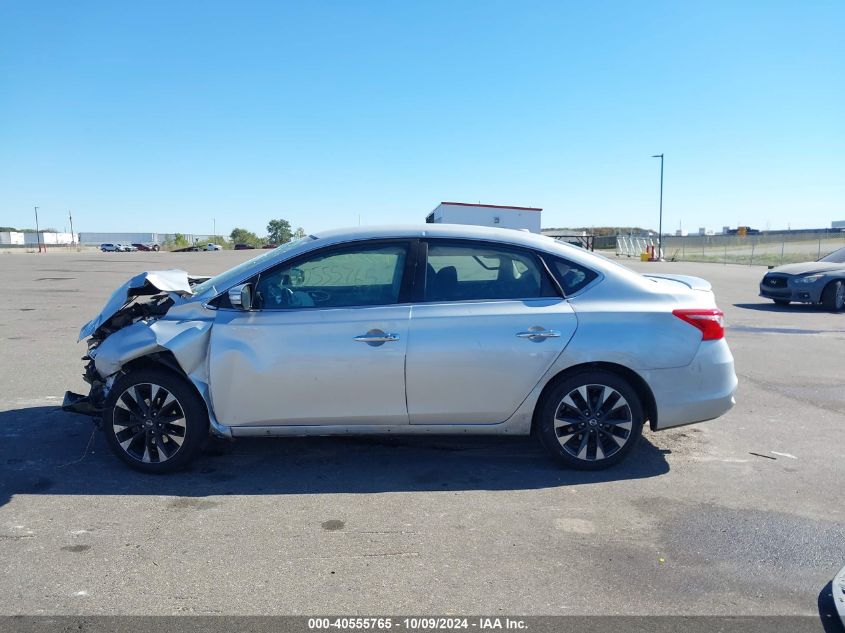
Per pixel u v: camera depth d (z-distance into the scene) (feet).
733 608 10.23
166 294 17.81
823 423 19.71
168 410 15.17
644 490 14.65
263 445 17.42
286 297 15.38
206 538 12.30
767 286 48.83
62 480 14.98
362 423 15.12
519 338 14.94
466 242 15.65
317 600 10.32
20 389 23.02
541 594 10.55
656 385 15.25
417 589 10.65
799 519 13.28
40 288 57.88
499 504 13.88
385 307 15.11
